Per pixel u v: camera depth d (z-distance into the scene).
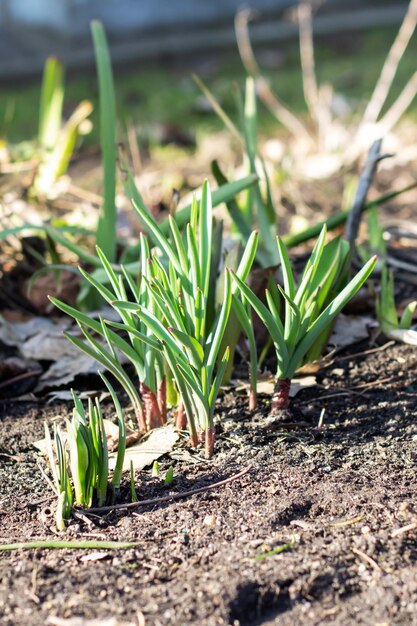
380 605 0.67
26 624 0.67
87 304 0.95
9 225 1.07
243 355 0.89
